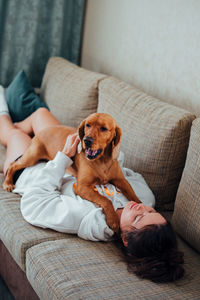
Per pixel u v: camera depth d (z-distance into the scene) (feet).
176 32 7.11
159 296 3.98
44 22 9.82
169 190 6.13
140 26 8.07
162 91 7.57
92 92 7.57
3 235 5.04
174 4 7.11
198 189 4.95
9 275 5.51
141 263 4.31
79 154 5.45
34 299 4.82
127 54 8.56
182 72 7.02
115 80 7.34
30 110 8.32
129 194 5.43
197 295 4.10
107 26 9.24
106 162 5.28
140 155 6.10
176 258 4.30
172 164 5.93
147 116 6.18
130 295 3.94
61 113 8.09
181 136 5.80
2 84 9.84
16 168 6.00
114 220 4.84
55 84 8.62
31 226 4.99
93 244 4.83
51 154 5.92
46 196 5.18
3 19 9.32
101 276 4.18
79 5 9.91
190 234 5.02
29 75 10.02
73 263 4.33
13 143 6.63
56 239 4.83
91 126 4.93
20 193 5.67
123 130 6.46
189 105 6.91
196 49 6.67
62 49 10.32
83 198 5.17
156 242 4.35
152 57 7.77
